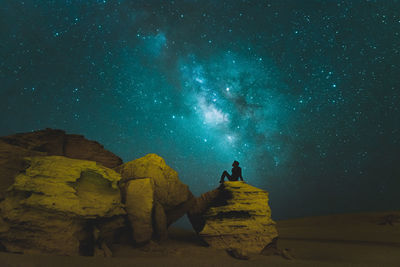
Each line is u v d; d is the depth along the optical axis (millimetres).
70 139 10078
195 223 10195
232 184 9656
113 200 7691
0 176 7812
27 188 6844
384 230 13922
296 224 18766
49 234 6473
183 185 9820
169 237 10117
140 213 8234
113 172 8125
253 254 7961
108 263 5625
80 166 7508
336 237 11969
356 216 18688
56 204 6602
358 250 8703
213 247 8336
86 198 7215
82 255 6707
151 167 9328
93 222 7137
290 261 7062
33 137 9234
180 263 6051
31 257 5582
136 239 8000
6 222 6578
